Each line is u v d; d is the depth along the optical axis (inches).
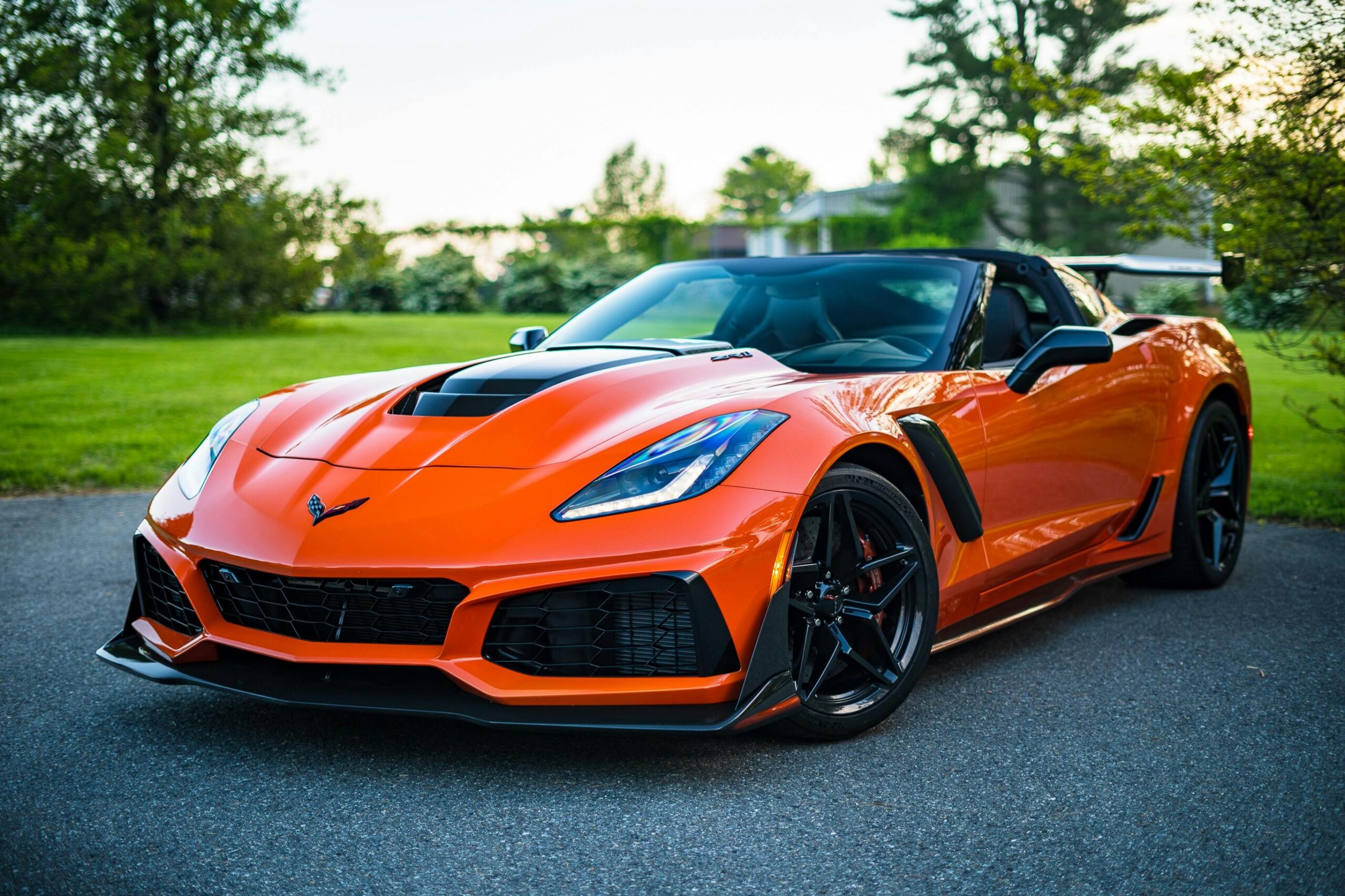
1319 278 182.9
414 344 581.9
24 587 134.3
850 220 1264.8
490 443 85.1
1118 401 125.7
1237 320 701.3
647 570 76.2
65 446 234.2
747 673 78.3
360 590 78.0
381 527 78.5
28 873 65.4
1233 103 171.6
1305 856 68.1
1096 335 108.1
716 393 91.9
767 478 81.0
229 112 684.1
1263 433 283.0
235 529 83.4
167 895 62.9
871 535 91.2
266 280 716.7
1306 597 136.2
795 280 121.9
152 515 91.5
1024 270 133.8
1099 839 70.4
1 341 588.1
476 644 76.8
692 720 76.6
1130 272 151.9
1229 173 175.2
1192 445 137.8
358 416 94.3
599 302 132.8
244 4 671.8
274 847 69.2
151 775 80.1
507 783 79.0
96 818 73.1
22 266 626.8
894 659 90.7
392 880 65.0
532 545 76.2
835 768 82.0
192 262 669.3
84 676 102.4
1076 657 111.3
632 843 69.8
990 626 105.7
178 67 673.0
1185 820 73.0
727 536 77.9
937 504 98.6
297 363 449.7
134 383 364.2
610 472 80.1
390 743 86.4
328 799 76.2
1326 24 163.6
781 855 68.4
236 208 701.9
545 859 67.8
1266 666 107.4
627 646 78.9
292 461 89.3
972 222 1208.2
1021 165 1149.1
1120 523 128.8
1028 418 110.6
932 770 81.7
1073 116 189.8
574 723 75.8
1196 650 113.2
